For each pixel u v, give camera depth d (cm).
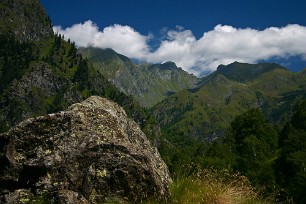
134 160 988
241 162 5709
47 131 1022
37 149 991
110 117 1107
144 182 980
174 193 1023
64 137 1008
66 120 1041
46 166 955
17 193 936
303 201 3934
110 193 954
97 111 1103
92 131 1027
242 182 1093
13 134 1008
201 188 1032
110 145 999
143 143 1259
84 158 977
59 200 896
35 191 937
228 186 1056
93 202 930
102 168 970
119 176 968
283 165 5709
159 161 1227
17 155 988
